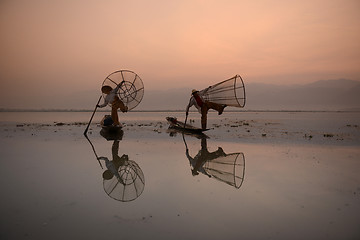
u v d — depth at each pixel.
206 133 11.45
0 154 6.69
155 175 4.74
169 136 10.49
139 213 2.99
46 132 11.94
